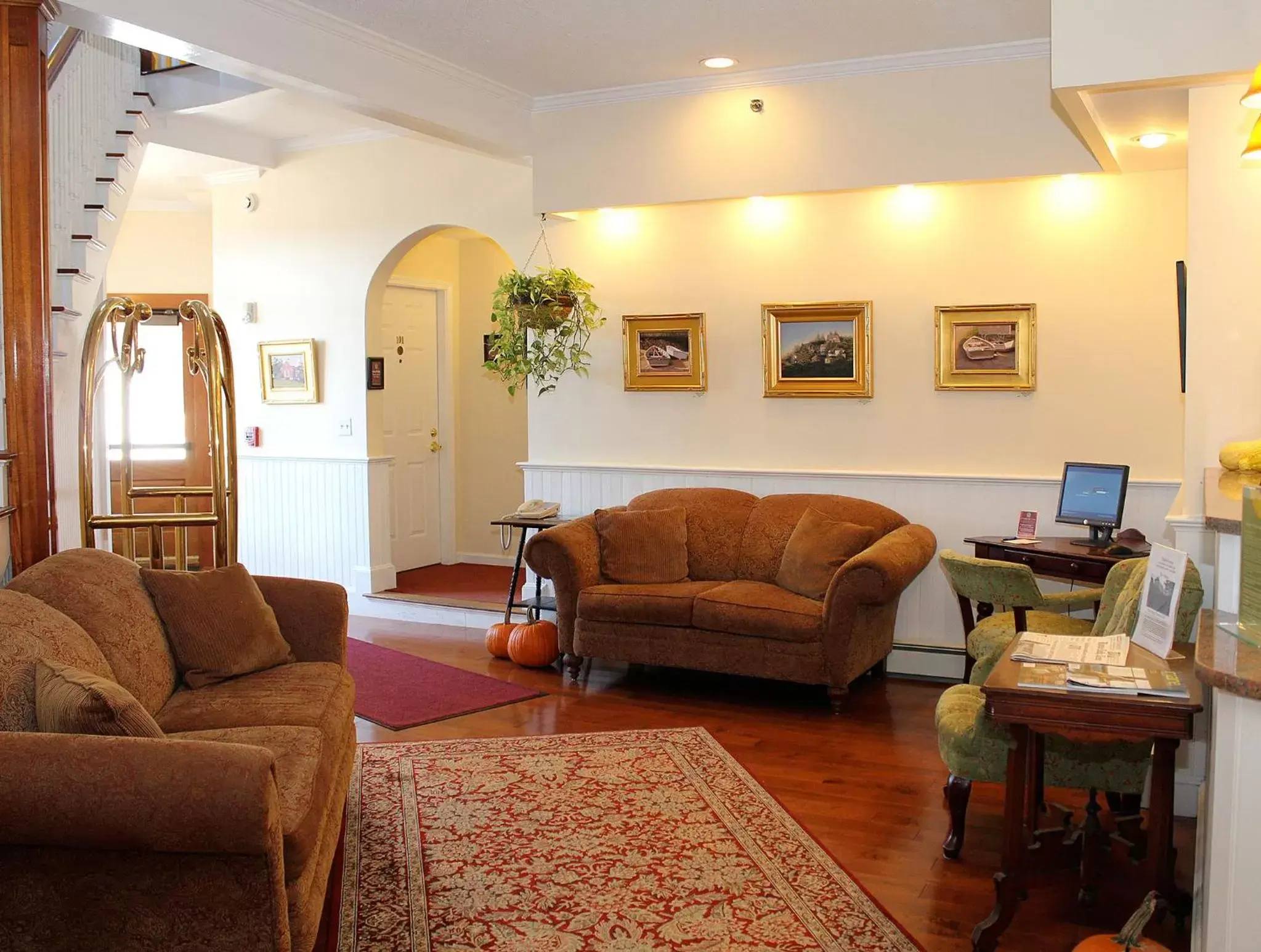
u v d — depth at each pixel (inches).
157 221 329.1
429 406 330.0
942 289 218.4
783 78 218.4
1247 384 146.9
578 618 215.2
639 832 140.3
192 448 310.5
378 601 284.0
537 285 235.9
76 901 83.4
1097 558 178.1
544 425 259.3
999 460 216.1
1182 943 110.3
